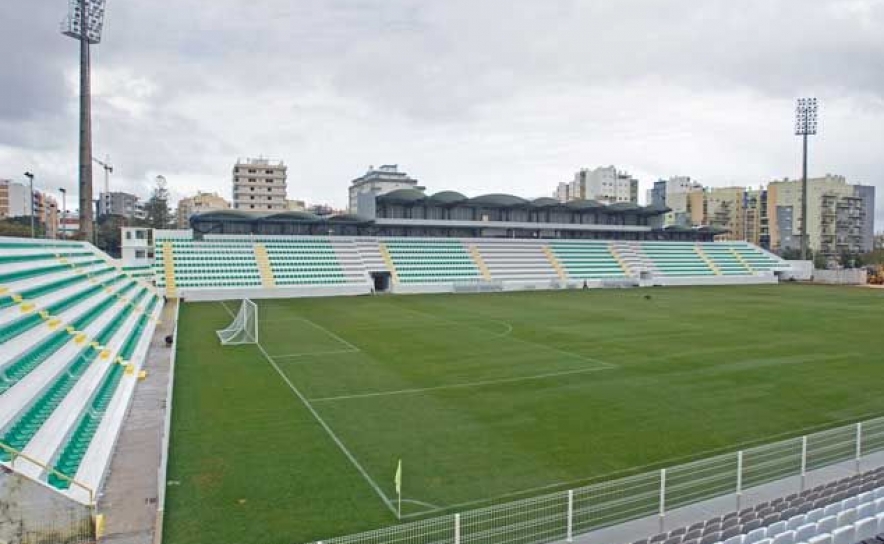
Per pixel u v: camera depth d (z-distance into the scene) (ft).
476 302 193.77
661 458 55.36
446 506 45.44
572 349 108.17
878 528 40.65
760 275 298.35
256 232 245.04
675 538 36.83
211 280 205.57
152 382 82.48
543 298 208.54
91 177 199.62
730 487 48.42
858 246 507.30
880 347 110.93
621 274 274.57
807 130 309.83
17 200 456.45
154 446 57.52
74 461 49.42
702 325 139.64
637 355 102.63
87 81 196.75
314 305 182.39
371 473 51.55
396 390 79.05
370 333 126.62
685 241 327.88
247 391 78.13
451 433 61.98
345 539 40.04
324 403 72.84
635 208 302.25
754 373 89.20
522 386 81.35
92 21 194.90
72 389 64.59
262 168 452.76
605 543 39.42
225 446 57.77
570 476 51.16
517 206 283.59
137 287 167.94
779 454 55.93
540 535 40.68
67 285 113.09
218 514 43.73
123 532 40.83
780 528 39.04
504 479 50.49
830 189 491.72
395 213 265.54
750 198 521.24
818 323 143.43
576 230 305.32
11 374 61.00
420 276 237.45
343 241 249.14
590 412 69.41
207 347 108.99
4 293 84.58
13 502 37.68
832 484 47.24
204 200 491.72
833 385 82.28
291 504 45.55
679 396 76.48
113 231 335.47
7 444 46.19
